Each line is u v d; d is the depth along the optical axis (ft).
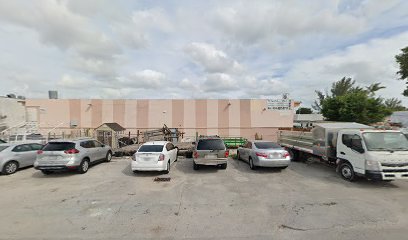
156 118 79.92
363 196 21.44
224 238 13.69
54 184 26.55
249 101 80.59
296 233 14.24
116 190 24.03
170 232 14.51
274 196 21.67
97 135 61.72
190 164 38.86
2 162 30.99
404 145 25.18
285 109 81.05
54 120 78.95
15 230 14.96
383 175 23.41
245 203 19.81
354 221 15.93
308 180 27.71
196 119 79.97
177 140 68.13
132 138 67.36
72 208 18.94
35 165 29.68
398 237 13.61
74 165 30.25
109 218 16.84
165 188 24.66
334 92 130.00
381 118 58.80
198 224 15.66
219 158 32.37
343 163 28.30
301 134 39.19
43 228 15.25
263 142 36.04
